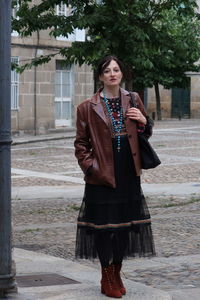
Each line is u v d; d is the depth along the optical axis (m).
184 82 45.66
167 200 14.20
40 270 7.53
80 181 17.67
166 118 51.94
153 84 45.50
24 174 19.09
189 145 27.77
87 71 35.56
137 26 13.02
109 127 6.16
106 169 6.12
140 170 6.26
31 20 13.64
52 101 33.78
